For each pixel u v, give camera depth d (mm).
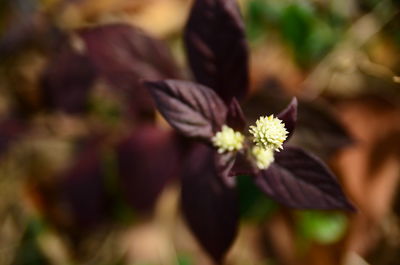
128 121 383
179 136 360
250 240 376
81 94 387
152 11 441
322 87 386
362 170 361
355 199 359
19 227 405
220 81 316
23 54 434
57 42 421
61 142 416
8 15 475
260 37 406
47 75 387
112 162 389
